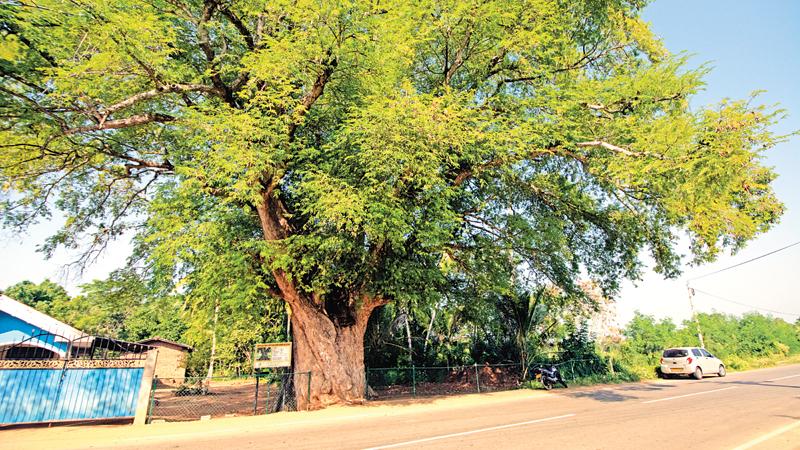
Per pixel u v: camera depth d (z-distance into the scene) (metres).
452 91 13.41
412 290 12.79
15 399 9.23
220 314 14.36
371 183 10.56
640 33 14.97
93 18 8.88
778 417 9.22
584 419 9.23
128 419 10.55
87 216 15.93
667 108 12.53
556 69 14.64
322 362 12.65
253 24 13.21
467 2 12.10
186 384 22.94
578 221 17.81
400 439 7.39
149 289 15.94
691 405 11.40
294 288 12.59
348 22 10.38
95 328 29.72
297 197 12.16
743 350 42.50
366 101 11.45
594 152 14.00
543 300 20.41
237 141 9.78
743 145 9.23
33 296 48.34
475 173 13.72
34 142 10.80
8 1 8.27
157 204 12.33
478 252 15.47
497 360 21.97
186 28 12.50
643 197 14.02
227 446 7.18
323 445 7.06
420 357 22.78
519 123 12.96
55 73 9.05
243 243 10.87
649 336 42.19
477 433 7.77
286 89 10.41
